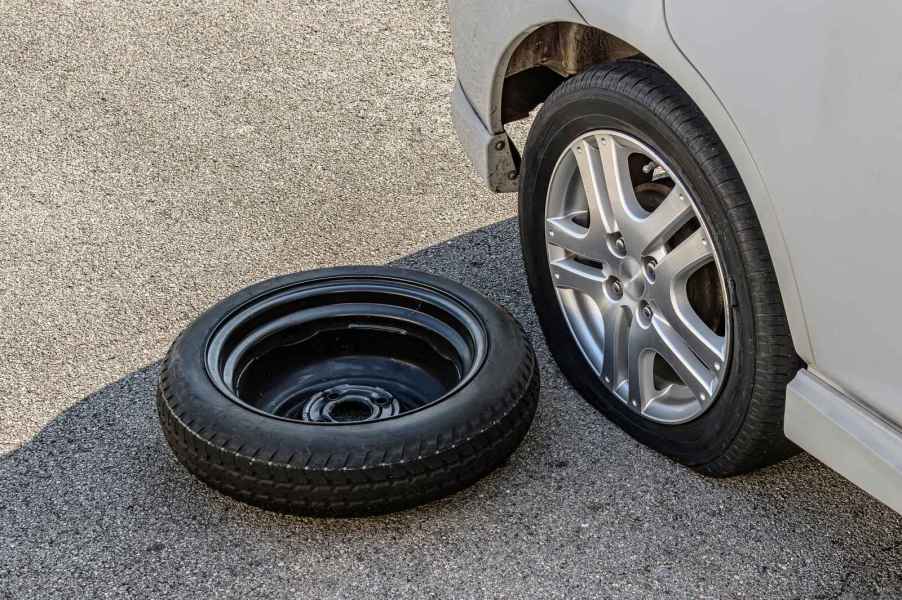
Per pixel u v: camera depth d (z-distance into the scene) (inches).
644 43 99.3
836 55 91.0
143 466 109.3
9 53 163.3
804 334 96.7
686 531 103.6
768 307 98.3
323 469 101.4
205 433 103.1
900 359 92.4
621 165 105.1
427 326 113.7
